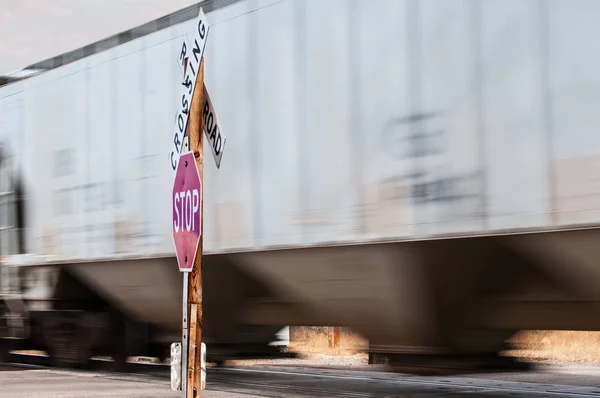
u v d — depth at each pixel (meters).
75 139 21.42
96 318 22.36
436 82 13.39
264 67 16.47
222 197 17.25
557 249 12.03
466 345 14.41
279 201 16.02
